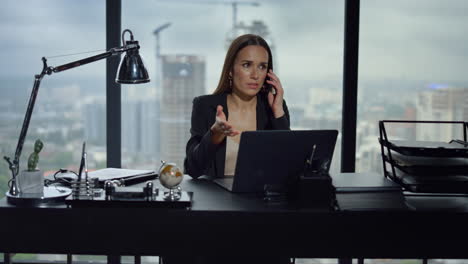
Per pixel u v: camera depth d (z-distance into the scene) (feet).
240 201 6.97
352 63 10.23
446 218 6.63
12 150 10.34
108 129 10.46
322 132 7.18
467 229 6.64
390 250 6.66
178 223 6.55
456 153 7.34
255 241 6.57
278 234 6.57
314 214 6.56
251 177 7.26
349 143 10.43
